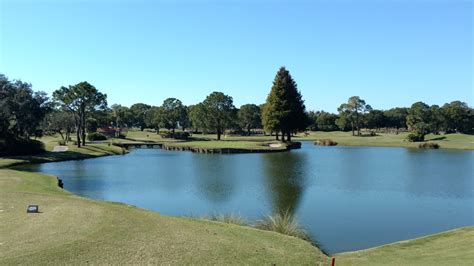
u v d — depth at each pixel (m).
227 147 82.25
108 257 12.52
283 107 94.00
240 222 20.23
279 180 41.31
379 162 59.81
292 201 30.42
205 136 131.88
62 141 89.38
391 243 18.86
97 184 38.69
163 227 16.38
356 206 28.84
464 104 152.25
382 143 100.75
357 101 146.00
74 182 39.97
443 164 56.81
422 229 23.03
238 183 39.28
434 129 143.38
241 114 145.12
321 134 148.25
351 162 59.66
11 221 16.50
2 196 22.55
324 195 32.84
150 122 162.88
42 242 13.63
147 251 13.25
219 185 38.03
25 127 69.19
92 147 79.25
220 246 14.45
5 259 12.02
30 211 18.22
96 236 14.45
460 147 88.12
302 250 15.43
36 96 71.38
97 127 132.12
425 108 150.88
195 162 60.56
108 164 57.66
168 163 59.03
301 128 97.44
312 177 43.56
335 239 20.95
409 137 102.62
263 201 30.42
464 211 27.41
